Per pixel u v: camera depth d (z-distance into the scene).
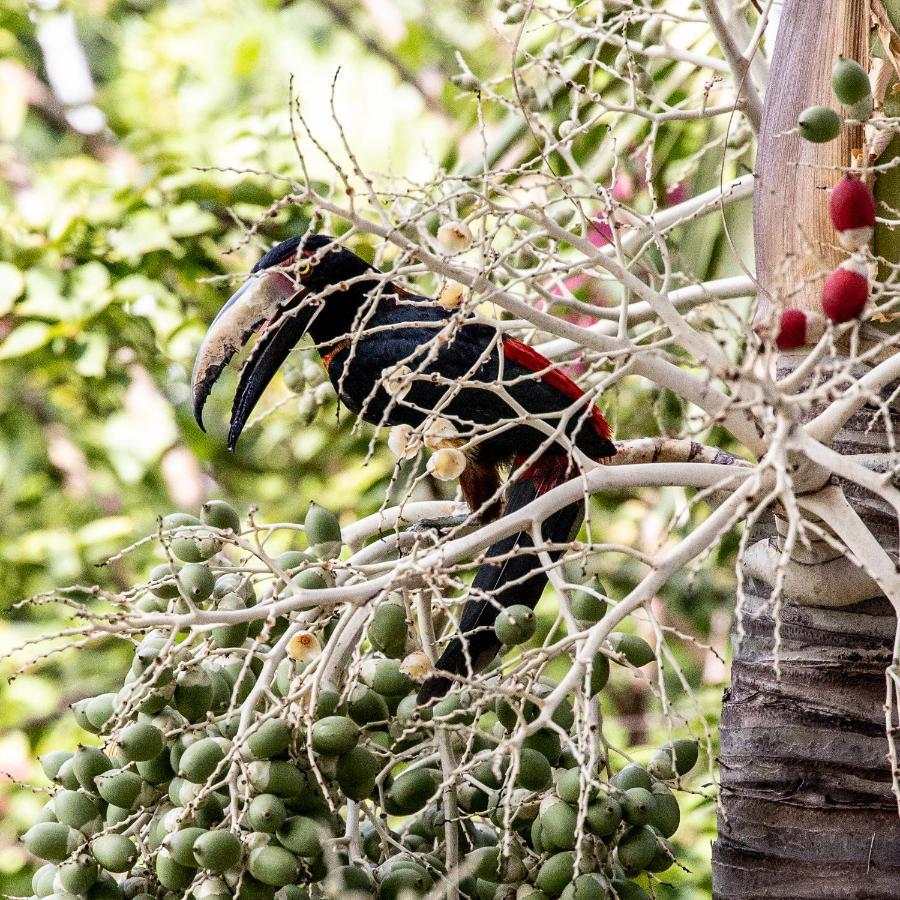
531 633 1.96
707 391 1.96
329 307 2.36
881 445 2.07
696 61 2.24
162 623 1.90
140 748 1.92
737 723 2.07
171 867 1.92
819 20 2.07
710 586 3.19
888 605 2.04
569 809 1.94
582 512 2.17
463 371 2.24
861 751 2.03
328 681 1.98
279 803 1.91
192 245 3.38
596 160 2.46
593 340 1.97
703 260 2.49
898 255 2.07
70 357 3.46
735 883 2.04
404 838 2.04
